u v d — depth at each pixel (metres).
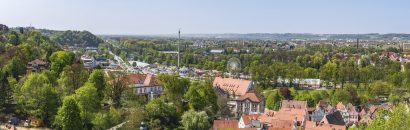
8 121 194.75
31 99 198.88
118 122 195.25
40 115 197.62
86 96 197.00
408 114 87.12
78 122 179.88
